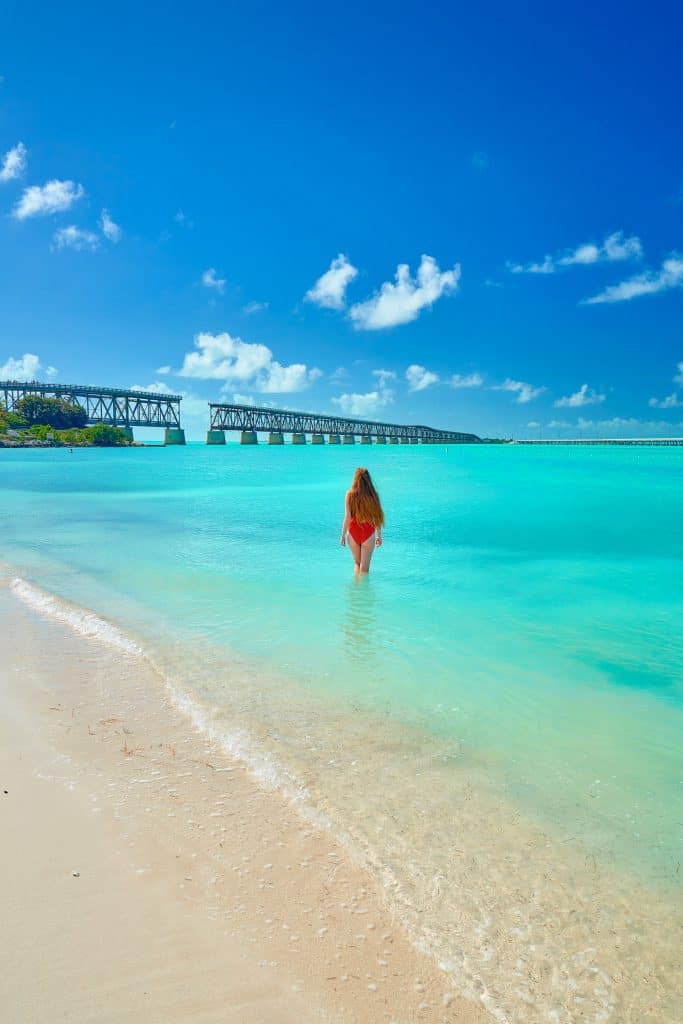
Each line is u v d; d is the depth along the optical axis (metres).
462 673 4.53
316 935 2.03
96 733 3.52
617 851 2.50
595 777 3.08
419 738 3.48
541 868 2.39
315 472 36.59
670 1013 1.77
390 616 6.08
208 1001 1.77
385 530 12.38
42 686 4.25
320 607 6.42
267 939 2.01
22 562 8.83
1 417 127.38
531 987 1.85
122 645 5.16
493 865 2.40
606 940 2.04
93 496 20.42
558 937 2.05
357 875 2.33
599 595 7.04
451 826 2.64
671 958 1.97
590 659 4.86
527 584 7.56
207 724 3.61
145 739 3.45
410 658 4.84
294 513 15.33
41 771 3.08
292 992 1.81
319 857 2.43
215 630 5.55
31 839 2.51
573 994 1.83
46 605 6.48
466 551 9.98
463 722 3.70
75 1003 1.75
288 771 3.08
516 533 11.91
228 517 14.48
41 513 15.32
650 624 5.85
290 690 4.16
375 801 2.83
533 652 5.02
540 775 3.09
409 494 20.55
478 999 1.80
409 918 2.12
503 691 4.19
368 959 1.94
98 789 2.91
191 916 2.10
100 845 2.48
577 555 9.59
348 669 4.59
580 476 30.27
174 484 26.25
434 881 2.30
